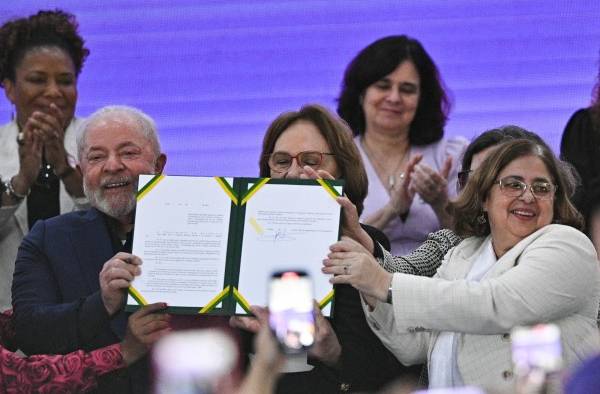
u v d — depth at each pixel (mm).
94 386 10547
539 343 5844
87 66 14891
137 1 15000
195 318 10781
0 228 13328
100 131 11500
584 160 14031
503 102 14578
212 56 14938
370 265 9930
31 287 11133
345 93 14297
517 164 10148
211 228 10359
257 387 5887
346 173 11281
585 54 14594
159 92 14930
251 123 14891
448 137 14359
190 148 14875
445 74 14547
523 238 10078
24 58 14453
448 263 10539
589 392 4895
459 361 9922
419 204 13734
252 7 14922
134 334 10438
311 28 14844
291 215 10336
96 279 11188
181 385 5684
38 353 10945
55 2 15023
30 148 13500
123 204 11414
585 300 9852
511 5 14633
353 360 10594
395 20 14727
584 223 10867
